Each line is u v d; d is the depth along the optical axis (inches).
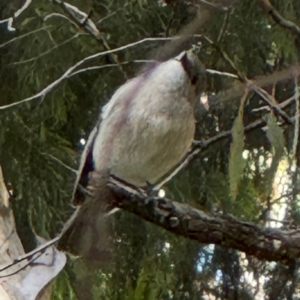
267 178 191.8
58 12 305.0
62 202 323.0
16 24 312.2
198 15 226.1
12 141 321.4
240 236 197.9
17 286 194.1
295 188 343.6
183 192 334.3
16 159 322.3
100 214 199.0
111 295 345.7
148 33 309.6
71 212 315.9
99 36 259.4
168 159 218.4
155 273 349.4
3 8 316.8
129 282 347.6
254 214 338.3
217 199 339.0
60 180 323.9
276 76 197.5
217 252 384.8
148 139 211.9
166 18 307.6
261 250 196.9
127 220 347.9
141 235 349.7
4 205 208.8
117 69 307.9
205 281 381.4
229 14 264.7
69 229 197.0
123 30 311.1
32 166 322.3
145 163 214.5
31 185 322.7
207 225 197.8
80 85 318.3
